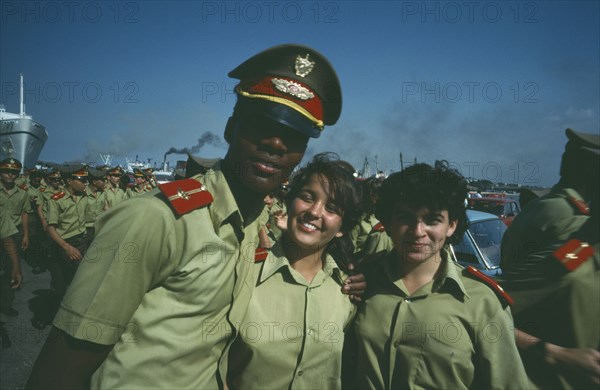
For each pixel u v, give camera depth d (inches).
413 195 57.2
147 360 41.1
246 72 48.9
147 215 40.6
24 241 211.6
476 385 58.0
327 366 59.2
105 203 309.6
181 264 41.9
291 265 62.0
